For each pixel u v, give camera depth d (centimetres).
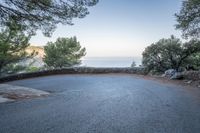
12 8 962
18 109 630
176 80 1347
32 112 588
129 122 479
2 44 1928
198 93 858
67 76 1895
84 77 1739
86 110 601
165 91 928
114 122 481
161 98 760
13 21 1046
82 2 1021
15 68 2319
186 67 1606
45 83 1409
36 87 1202
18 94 936
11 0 937
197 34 1276
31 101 761
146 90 966
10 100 790
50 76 2020
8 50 2036
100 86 1154
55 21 1057
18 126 463
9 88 1161
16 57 2122
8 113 581
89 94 890
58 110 607
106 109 608
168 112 562
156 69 1731
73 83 1341
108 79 1528
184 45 1627
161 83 1240
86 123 477
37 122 491
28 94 937
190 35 1284
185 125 452
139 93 884
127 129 432
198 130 421
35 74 2138
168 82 1278
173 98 757
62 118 521
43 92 999
